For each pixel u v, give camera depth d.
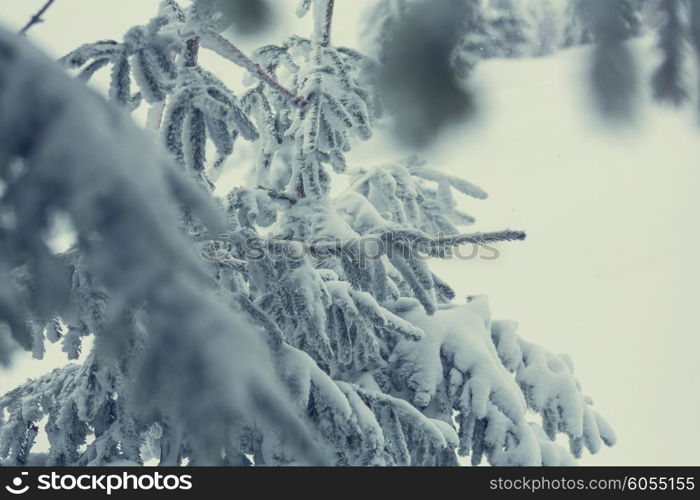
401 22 0.73
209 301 0.79
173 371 0.75
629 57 0.72
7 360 1.07
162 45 2.63
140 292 0.77
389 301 4.50
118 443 3.49
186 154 2.76
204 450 0.71
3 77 0.87
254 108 4.38
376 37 0.75
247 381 0.75
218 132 2.78
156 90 2.60
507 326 4.81
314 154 4.16
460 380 4.22
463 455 4.13
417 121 0.72
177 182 1.05
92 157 0.80
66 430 3.59
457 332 4.40
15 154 0.83
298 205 4.16
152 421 3.38
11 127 0.84
